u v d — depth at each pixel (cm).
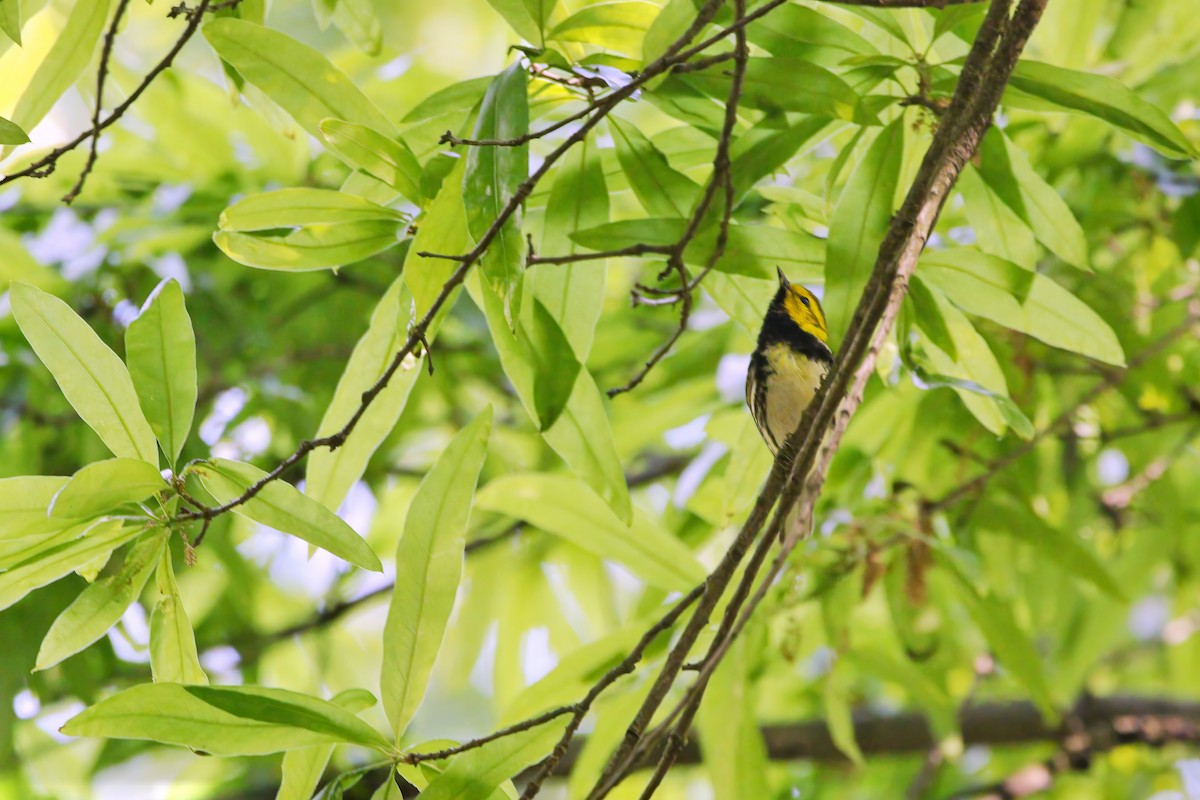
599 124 652
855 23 604
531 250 493
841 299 561
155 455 501
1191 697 1312
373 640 1344
